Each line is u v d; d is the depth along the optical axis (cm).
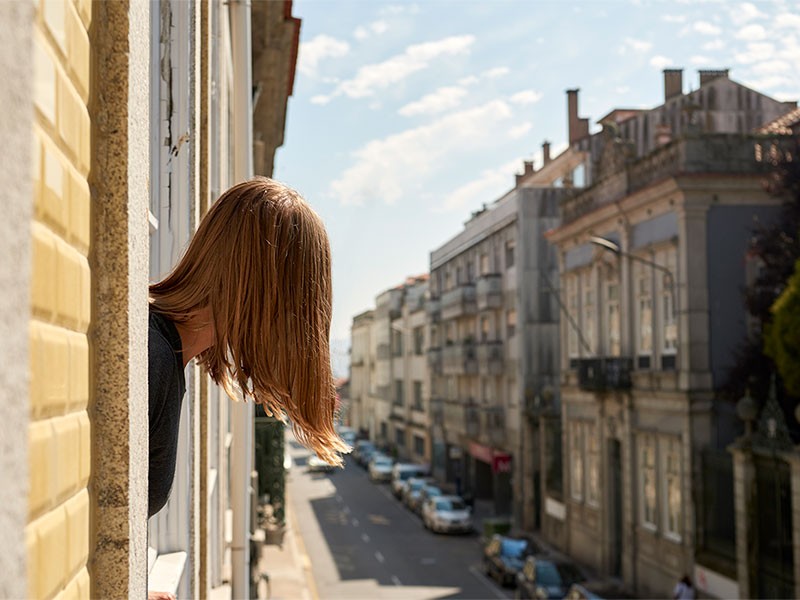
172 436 157
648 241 2559
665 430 2433
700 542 2253
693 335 2302
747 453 1989
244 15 617
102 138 124
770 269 2191
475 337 4716
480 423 4334
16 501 62
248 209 163
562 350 3322
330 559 3416
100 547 123
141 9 142
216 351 165
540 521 3712
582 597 2008
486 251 4472
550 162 4422
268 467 1945
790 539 1875
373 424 8981
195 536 329
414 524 4291
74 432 104
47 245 90
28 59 63
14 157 62
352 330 10869
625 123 3400
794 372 1939
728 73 3091
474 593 2773
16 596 62
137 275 134
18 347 62
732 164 2323
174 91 301
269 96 1798
